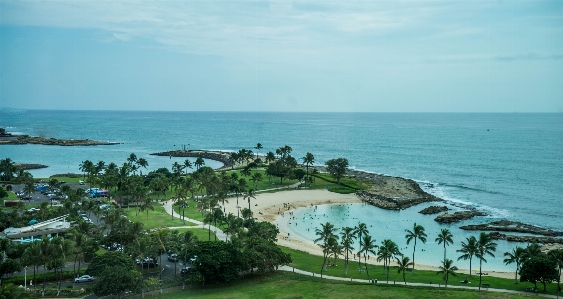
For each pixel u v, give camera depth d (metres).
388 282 136.38
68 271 136.62
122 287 114.69
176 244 137.88
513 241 189.12
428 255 173.25
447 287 130.88
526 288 130.62
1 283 123.56
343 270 150.88
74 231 151.50
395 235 199.25
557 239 186.62
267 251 142.50
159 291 126.56
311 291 126.56
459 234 199.75
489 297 119.88
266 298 120.75
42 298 118.00
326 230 151.62
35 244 125.44
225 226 198.12
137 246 132.75
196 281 134.25
